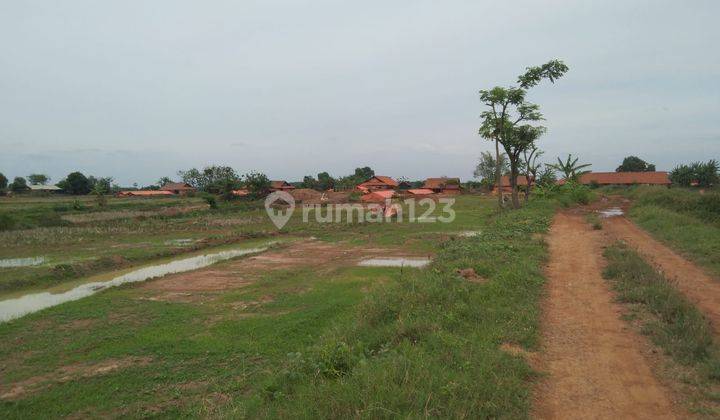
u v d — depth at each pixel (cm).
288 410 486
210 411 586
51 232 2758
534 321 716
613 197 4391
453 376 514
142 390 675
